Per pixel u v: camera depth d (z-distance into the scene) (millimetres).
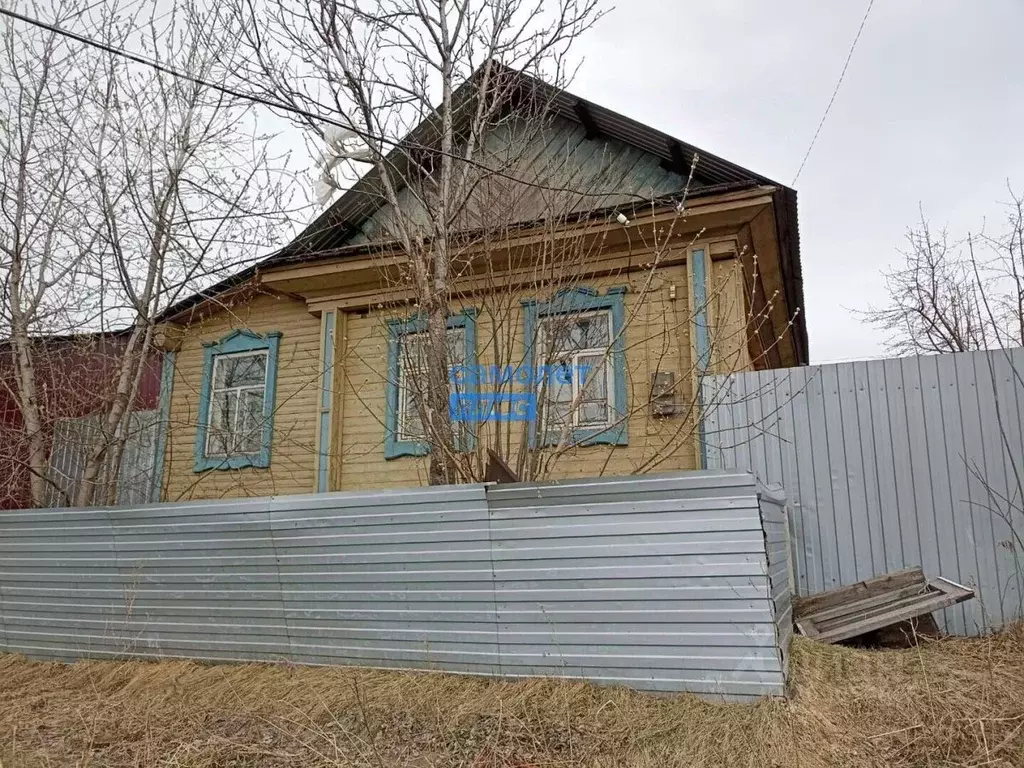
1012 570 4805
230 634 4691
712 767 2908
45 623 5453
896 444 5230
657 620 3627
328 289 8859
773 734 3055
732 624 3480
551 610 3848
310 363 9133
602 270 7441
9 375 7820
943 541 5008
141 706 4203
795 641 4270
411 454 8094
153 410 10008
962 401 5113
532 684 3742
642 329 7266
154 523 5008
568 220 6758
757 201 6660
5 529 5727
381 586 4273
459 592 4074
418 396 5496
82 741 3793
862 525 5215
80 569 5301
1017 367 5004
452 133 6316
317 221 8547
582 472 7113
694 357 6754
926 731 3086
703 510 3598
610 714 3395
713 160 7145
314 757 3355
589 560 3797
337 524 4414
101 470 7855
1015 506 4840
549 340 5754
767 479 5508
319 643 4422
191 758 3434
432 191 6590
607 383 7242
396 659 4191
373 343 8656
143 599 5023
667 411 6863
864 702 3361
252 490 8992
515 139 7590
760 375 5688
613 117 7559
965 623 4852
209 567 4793
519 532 3957
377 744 3391
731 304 6844
